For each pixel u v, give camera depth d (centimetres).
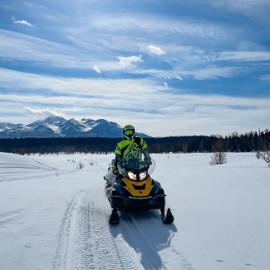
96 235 620
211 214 755
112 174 933
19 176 2369
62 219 723
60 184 1445
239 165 2381
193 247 549
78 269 463
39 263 480
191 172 1800
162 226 681
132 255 519
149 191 741
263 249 527
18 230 630
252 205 819
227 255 508
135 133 819
